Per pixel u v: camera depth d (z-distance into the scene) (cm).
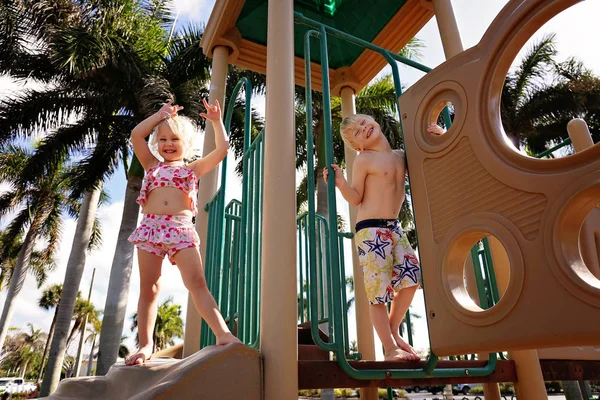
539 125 1390
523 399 208
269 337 156
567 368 237
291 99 202
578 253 116
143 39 1227
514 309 124
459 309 142
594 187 109
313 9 421
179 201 202
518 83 1405
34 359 4831
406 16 408
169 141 224
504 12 147
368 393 298
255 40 434
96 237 2036
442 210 157
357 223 216
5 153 1769
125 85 1192
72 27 1091
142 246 191
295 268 169
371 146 231
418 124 178
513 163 132
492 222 135
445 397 2342
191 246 192
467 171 149
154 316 190
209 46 423
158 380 148
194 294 181
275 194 180
